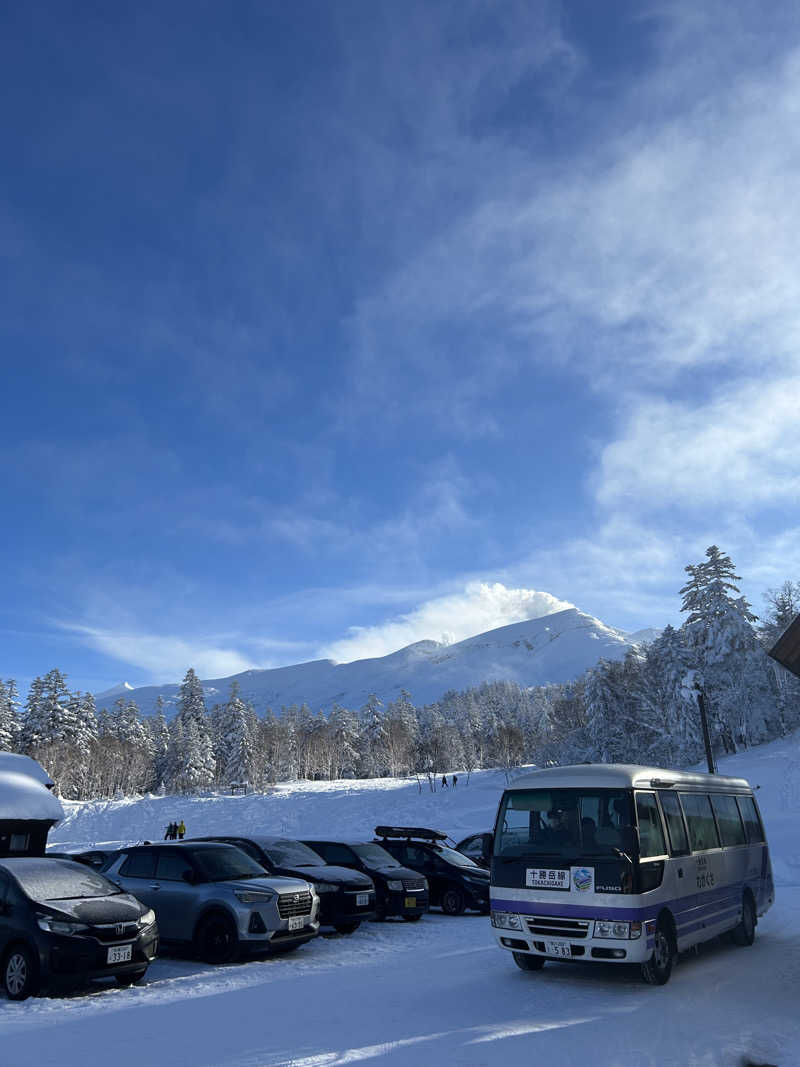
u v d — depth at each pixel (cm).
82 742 9331
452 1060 640
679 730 6469
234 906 1168
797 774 4297
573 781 1053
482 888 1814
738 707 6419
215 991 966
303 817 6062
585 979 1016
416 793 6900
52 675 9500
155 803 7162
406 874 1709
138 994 955
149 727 12644
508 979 1022
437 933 1523
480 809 5472
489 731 14288
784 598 7344
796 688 6712
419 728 17375
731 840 1316
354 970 1113
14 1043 709
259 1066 625
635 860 960
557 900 980
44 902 974
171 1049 684
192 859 1262
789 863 2406
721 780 1381
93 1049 685
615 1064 630
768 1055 654
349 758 12938
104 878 1111
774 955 1197
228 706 11406
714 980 998
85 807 7175
